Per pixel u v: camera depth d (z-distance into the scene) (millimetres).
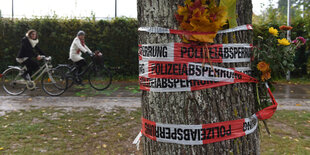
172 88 1550
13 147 3803
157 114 1607
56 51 10555
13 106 6203
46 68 7508
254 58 1790
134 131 4551
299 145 3848
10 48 10508
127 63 10688
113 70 10711
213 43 1543
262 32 8984
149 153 1700
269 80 1896
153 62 1578
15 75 7609
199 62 1521
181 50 1519
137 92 8141
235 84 1601
